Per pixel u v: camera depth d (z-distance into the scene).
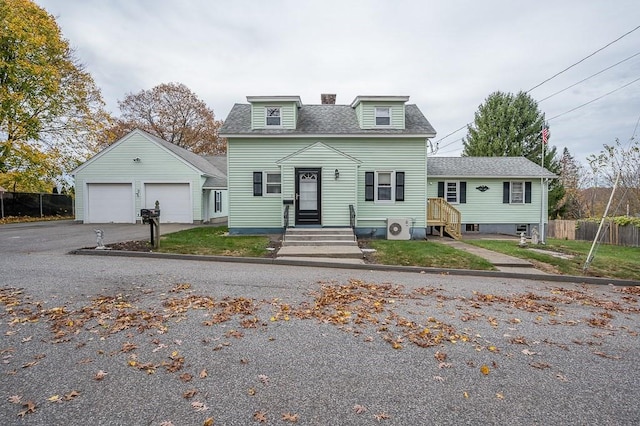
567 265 8.74
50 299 5.13
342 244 11.05
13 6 18.11
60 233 13.34
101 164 19.09
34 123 19.72
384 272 8.02
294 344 3.80
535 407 2.69
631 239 14.05
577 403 2.75
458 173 18.44
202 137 36.25
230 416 2.50
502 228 18.70
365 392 2.86
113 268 7.34
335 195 12.98
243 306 5.04
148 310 4.78
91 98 22.50
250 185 13.96
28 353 3.44
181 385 2.91
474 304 5.51
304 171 13.16
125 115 33.78
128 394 2.76
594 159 20.89
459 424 2.46
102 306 4.85
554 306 5.57
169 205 19.38
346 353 3.60
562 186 26.02
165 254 8.86
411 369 3.28
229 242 10.92
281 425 2.41
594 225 15.98
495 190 18.62
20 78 19.05
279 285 6.38
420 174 14.09
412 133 13.77
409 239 13.33
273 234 13.70
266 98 13.91
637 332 4.45
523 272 7.99
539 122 26.53
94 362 3.28
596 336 4.27
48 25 19.55
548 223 18.75
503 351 3.74
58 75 20.12
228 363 3.32
